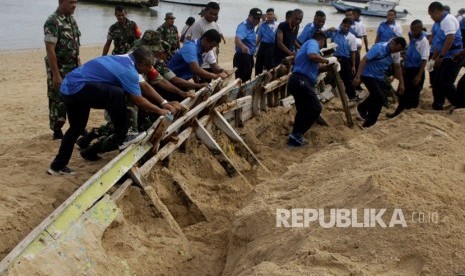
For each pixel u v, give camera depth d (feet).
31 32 76.18
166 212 14.83
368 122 27.53
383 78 26.94
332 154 17.92
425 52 27.76
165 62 22.91
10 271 9.70
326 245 10.72
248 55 31.50
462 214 10.66
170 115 15.89
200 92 19.70
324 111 30.01
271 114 26.81
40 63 53.26
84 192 12.51
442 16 28.04
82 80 15.55
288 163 22.38
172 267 13.21
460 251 9.53
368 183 12.37
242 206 16.21
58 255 10.82
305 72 23.36
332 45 30.83
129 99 17.35
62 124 21.89
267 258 11.65
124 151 14.65
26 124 28.58
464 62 28.32
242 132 23.58
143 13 109.81
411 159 14.80
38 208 14.85
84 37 74.74
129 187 14.82
